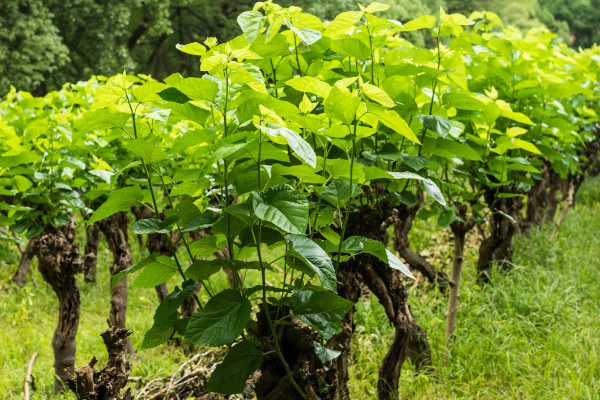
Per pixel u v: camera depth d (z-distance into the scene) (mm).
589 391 4137
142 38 26750
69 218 4230
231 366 2166
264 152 2092
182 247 7633
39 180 4059
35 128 3912
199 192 2555
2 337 5512
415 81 2932
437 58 3053
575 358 4613
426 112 2963
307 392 2391
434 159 3490
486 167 4902
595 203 10422
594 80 6395
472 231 8070
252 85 2070
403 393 4266
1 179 3744
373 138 3010
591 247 7586
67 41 21547
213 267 2201
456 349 4711
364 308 5371
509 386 4453
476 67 4500
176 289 2213
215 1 26641
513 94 4605
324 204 2436
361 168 2291
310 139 2609
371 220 2990
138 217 5543
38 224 4277
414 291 5789
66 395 4305
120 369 2766
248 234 2188
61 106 5168
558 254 7211
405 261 5977
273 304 2316
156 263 2260
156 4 22078
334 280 1917
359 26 2783
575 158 5551
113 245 5062
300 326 2420
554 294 5852
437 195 2604
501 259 6438
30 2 18109
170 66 29547
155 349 5227
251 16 2223
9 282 7059
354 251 2314
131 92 2254
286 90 2732
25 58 17719
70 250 4270
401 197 2906
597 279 6551
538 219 8195
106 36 20500
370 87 1975
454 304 4797
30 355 5168
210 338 1949
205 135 2131
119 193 2160
